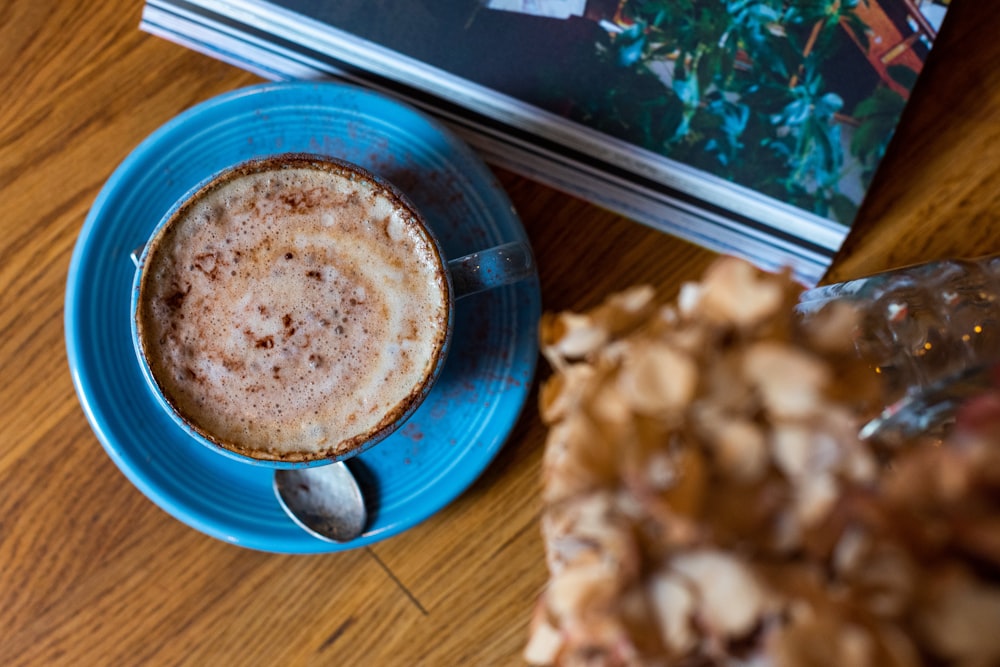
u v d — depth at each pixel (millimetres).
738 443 258
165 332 396
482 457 410
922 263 393
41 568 436
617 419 268
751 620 245
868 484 259
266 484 416
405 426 416
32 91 425
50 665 437
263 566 436
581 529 274
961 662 233
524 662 428
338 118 406
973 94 407
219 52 418
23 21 423
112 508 434
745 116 404
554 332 291
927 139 410
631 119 407
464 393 414
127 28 421
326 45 413
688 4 402
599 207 419
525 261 391
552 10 406
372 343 398
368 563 433
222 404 398
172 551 435
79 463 433
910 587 240
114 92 424
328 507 414
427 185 410
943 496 248
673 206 413
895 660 229
